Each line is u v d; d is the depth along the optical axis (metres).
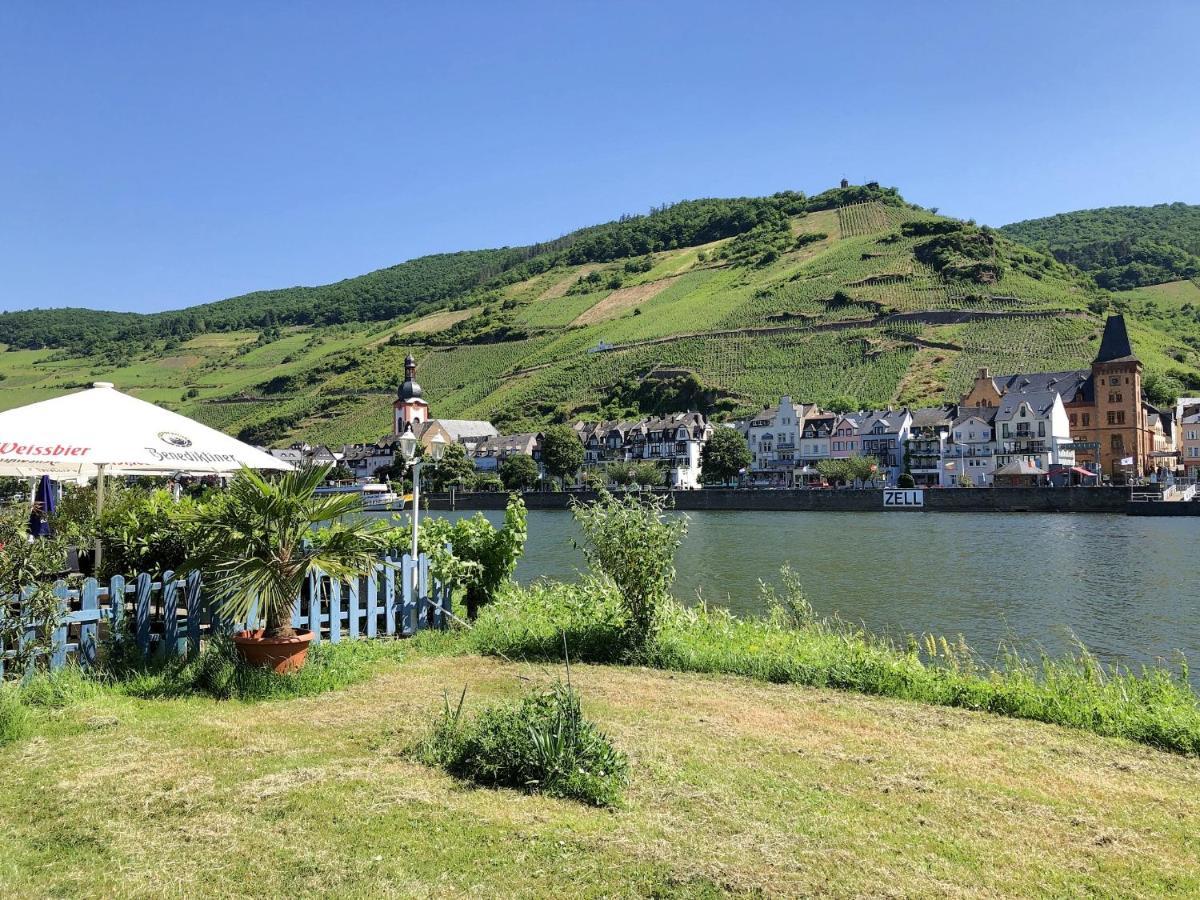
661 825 6.41
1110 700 11.05
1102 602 28.38
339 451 172.25
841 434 121.50
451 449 124.88
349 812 6.50
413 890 5.37
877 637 22.41
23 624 9.35
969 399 120.25
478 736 7.69
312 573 12.30
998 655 20.28
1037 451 107.88
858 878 5.68
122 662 10.42
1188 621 24.84
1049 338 148.00
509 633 13.62
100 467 13.24
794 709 10.12
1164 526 63.34
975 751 8.65
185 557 12.16
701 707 10.02
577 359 191.62
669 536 13.09
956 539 53.66
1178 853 6.30
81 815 6.38
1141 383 118.75
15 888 5.29
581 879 5.55
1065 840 6.46
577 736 7.37
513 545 15.73
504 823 6.37
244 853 5.82
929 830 6.54
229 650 10.68
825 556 43.72
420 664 11.97
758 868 5.75
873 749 8.59
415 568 13.98
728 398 151.12
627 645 13.02
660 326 196.75
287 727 8.64
